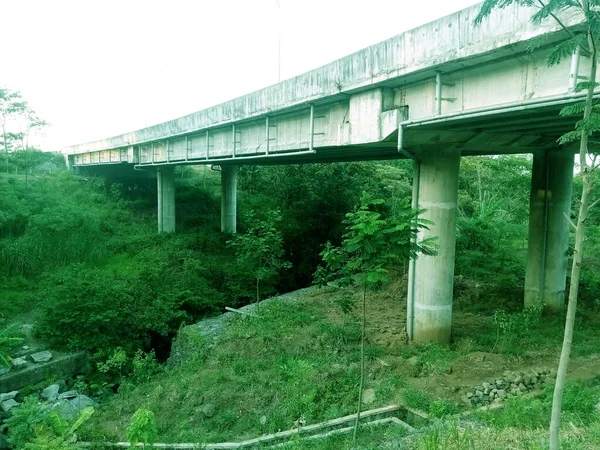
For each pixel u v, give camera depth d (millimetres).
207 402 11281
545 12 4469
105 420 11953
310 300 18547
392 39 10734
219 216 37188
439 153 12297
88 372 17031
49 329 17516
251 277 24719
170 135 26109
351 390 10461
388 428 8555
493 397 9711
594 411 7941
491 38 8398
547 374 10664
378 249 7512
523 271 22391
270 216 18344
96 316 17625
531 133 13219
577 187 24141
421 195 12719
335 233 32281
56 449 8641
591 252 24875
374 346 12750
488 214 25750
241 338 14445
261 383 11523
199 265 25156
